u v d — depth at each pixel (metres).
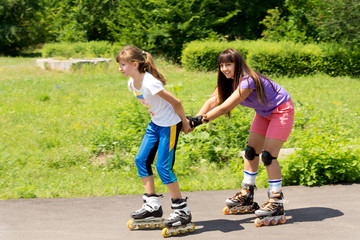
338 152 5.57
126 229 3.88
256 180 5.47
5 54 29.80
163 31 19.91
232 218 4.20
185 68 18.05
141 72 3.68
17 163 6.34
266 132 4.16
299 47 16.45
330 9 16.61
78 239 3.60
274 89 4.00
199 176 5.88
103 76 15.90
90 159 6.84
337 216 4.17
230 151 6.75
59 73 16.92
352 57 16.19
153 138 3.81
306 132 7.14
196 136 6.96
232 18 24.33
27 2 28.73
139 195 4.98
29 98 11.53
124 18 21.19
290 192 5.07
